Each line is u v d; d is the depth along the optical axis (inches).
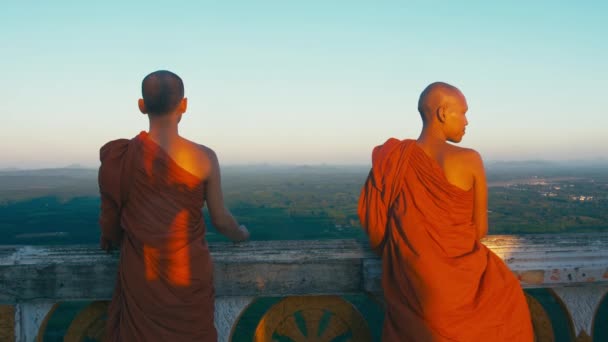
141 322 73.5
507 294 76.3
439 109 83.3
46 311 86.7
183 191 74.7
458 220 77.4
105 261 84.7
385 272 80.1
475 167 78.9
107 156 75.8
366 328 91.2
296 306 91.9
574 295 92.5
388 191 81.3
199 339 76.0
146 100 77.4
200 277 76.0
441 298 71.8
